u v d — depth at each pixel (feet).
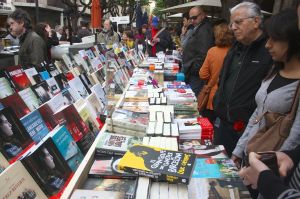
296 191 3.41
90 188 5.01
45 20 77.87
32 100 7.70
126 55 19.07
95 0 18.57
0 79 8.22
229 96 9.04
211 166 6.03
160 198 4.58
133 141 6.45
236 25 8.39
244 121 8.80
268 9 24.13
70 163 5.56
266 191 3.62
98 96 10.11
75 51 19.11
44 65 11.33
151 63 20.08
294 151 4.57
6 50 18.76
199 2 23.86
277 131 6.04
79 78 10.28
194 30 15.42
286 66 6.39
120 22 26.81
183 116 8.90
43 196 4.52
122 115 7.66
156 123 7.43
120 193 4.57
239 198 4.99
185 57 15.58
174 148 6.00
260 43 8.47
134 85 13.00
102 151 6.00
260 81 8.50
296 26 5.98
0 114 5.14
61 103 7.46
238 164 7.57
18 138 5.33
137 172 4.93
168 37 30.55
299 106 5.82
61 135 5.60
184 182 4.72
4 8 55.11
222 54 11.73
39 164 4.65
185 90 11.60
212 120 12.45
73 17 51.01
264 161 4.32
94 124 7.72
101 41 24.27
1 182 3.86
